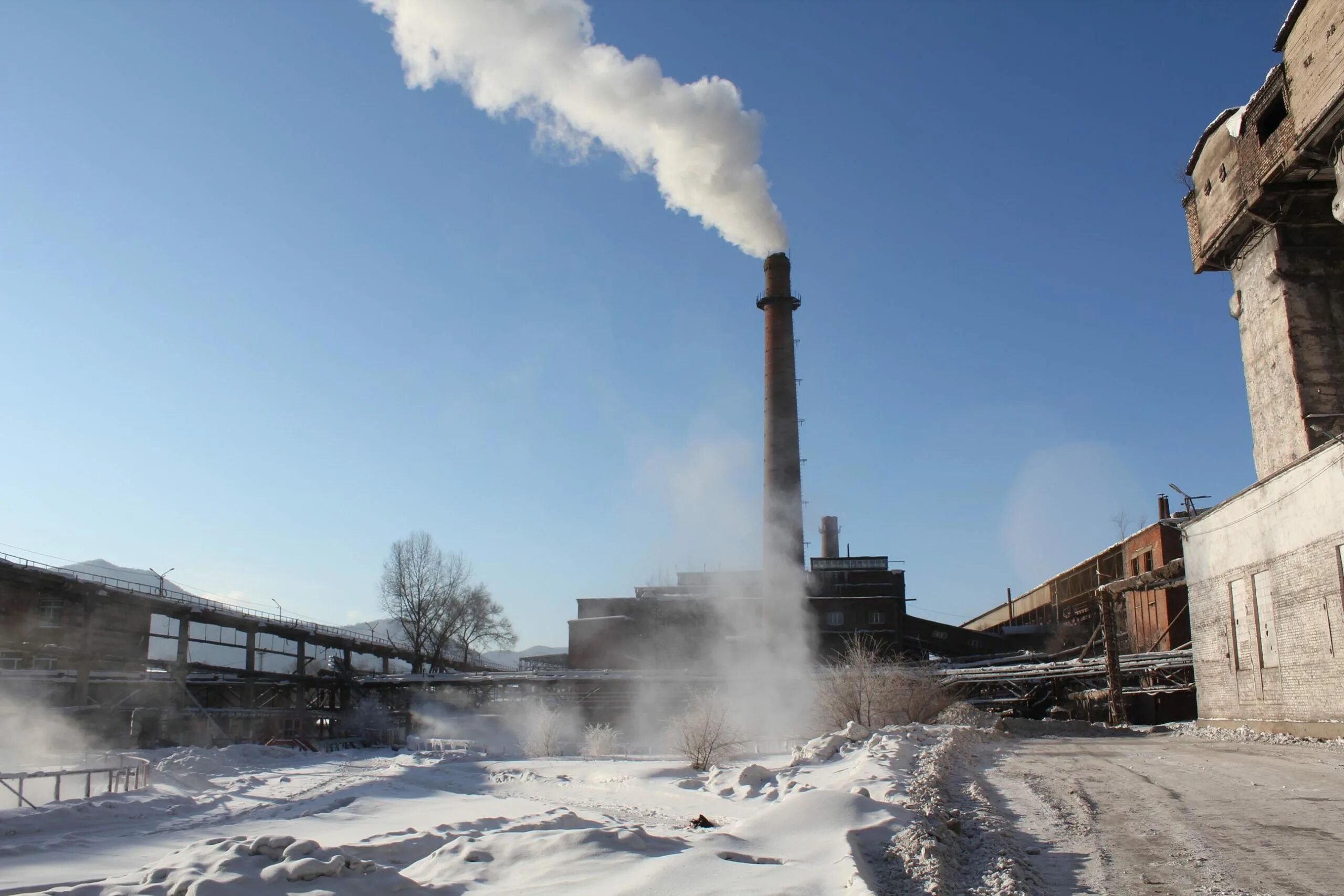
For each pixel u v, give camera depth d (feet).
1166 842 33.14
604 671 193.16
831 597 239.71
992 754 72.23
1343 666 78.18
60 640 144.56
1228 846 32.24
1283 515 88.07
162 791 79.61
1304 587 84.43
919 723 93.35
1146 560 189.06
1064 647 225.76
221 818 62.49
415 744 171.63
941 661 206.80
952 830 35.60
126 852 48.19
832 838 33.91
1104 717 155.94
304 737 172.96
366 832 52.90
